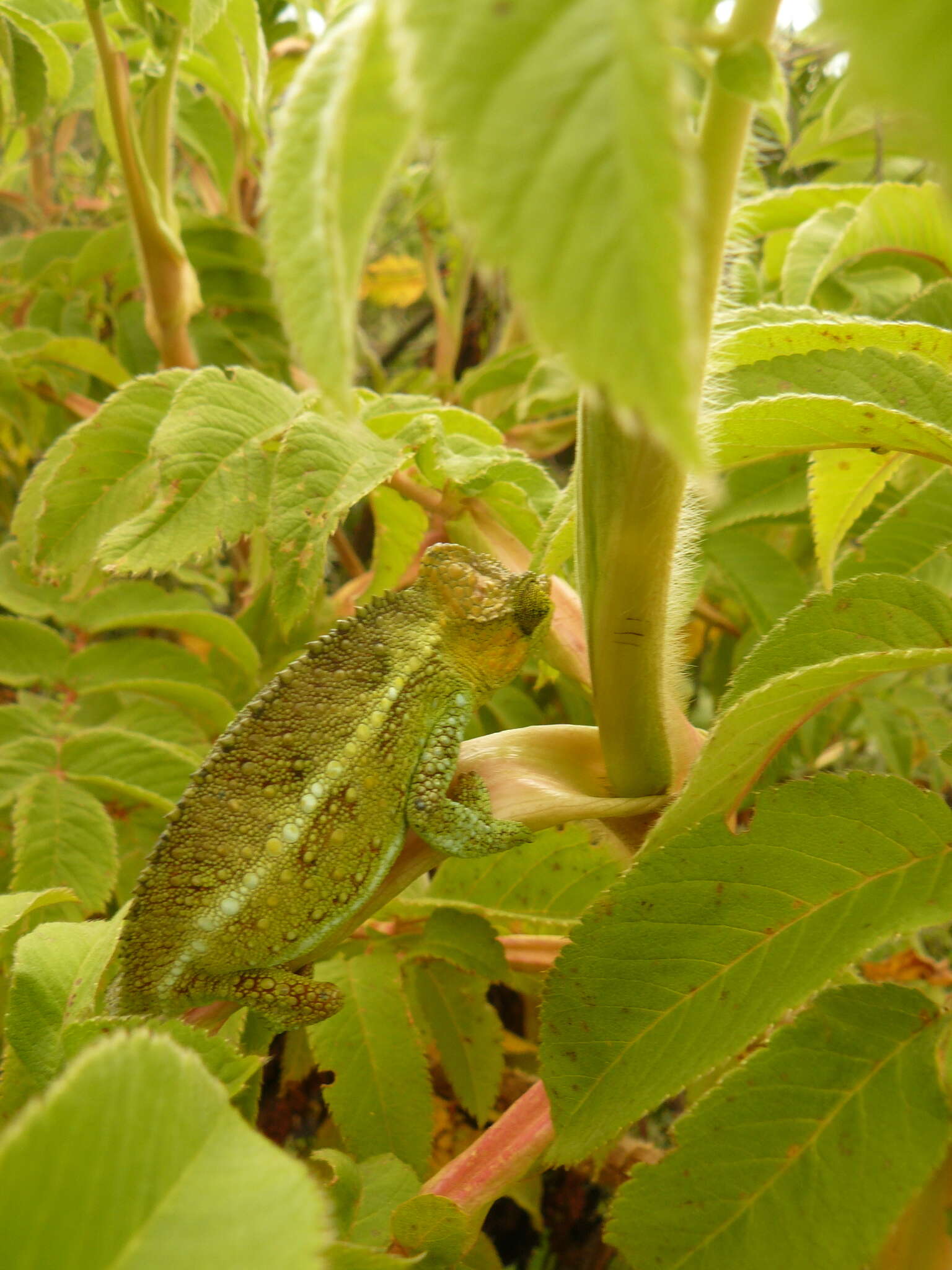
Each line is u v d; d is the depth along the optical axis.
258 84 0.20
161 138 0.23
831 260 0.20
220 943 0.12
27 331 0.27
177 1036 0.10
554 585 0.15
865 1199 0.08
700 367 0.08
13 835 0.21
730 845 0.10
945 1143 0.08
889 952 0.24
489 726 0.25
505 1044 0.22
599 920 0.10
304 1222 0.05
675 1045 0.09
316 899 0.13
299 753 0.13
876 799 0.10
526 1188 0.21
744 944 0.09
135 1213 0.05
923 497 0.16
